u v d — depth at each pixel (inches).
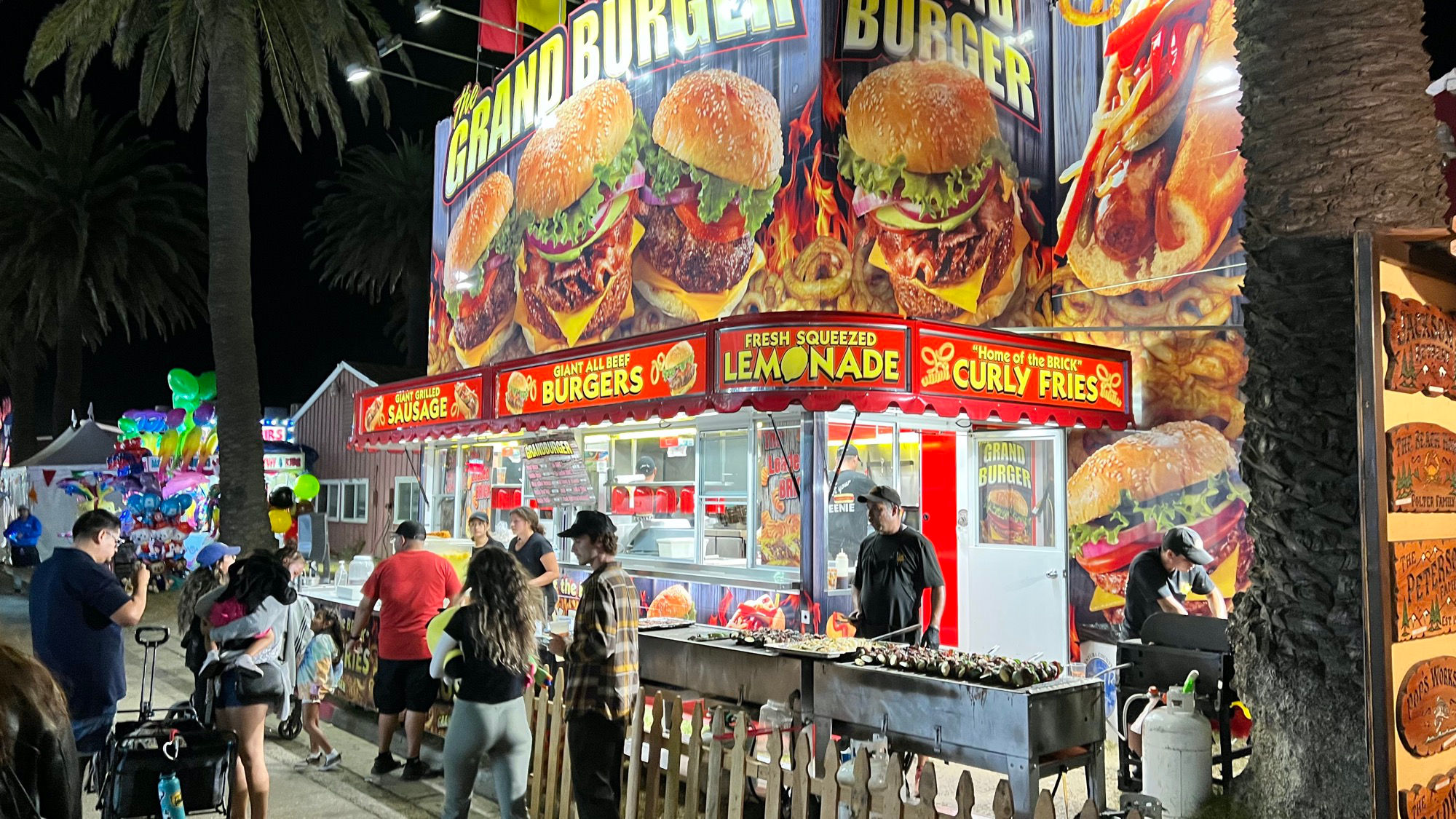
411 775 277.9
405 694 281.3
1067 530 350.6
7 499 1122.7
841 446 334.0
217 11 547.2
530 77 499.8
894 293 342.6
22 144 895.7
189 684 398.0
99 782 200.1
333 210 1221.1
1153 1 348.5
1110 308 356.2
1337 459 164.2
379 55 602.2
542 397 381.1
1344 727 159.8
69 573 199.6
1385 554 128.1
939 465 378.0
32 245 895.1
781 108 355.3
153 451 971.3
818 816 197.3
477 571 207.5
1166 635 234.1
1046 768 179.5
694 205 388.5
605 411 342.0
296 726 332.2
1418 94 171.0
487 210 531.5
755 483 355.3
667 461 418.6
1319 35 172.4
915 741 193.9
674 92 399.9
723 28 381.4
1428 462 137.1
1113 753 298.5
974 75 364.8
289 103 637.3
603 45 447.2
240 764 218.7
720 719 192.7
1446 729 135.9
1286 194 173.2
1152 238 343.3
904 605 254.8
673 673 244.4
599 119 445.7
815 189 339.6
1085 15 370.6
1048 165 384.2
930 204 351.6
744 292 363.6
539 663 261.4
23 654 101.0
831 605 323.3
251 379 545.6
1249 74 181.3
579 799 185.5
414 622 282.2
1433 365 138.3
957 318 353.7
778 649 220.8
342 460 973.8
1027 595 358.0
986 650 368.5
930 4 358.0
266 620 221.8
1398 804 128.3
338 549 958.4
